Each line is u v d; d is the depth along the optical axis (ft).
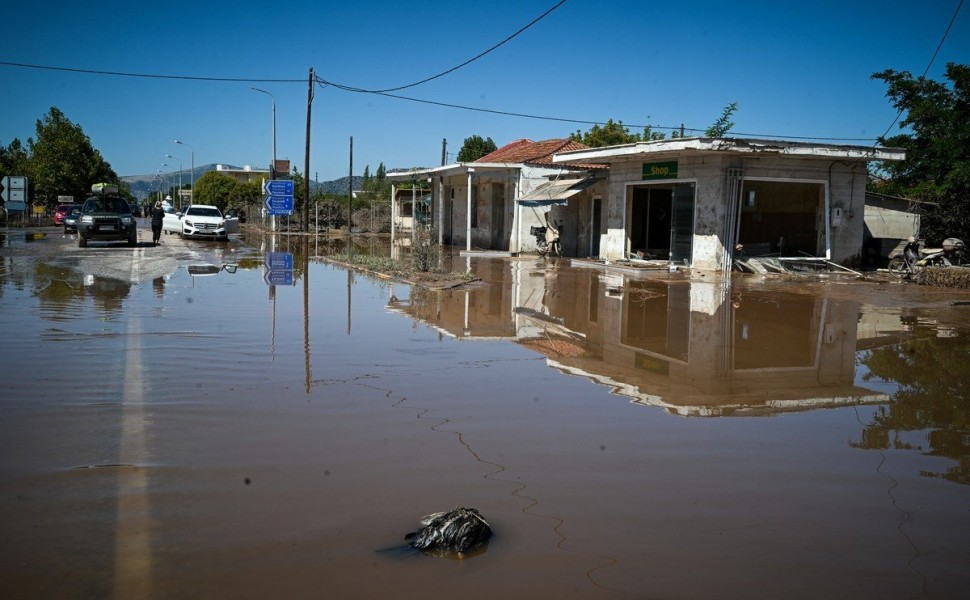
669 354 30.22
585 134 148.46
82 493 13.98
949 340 34.27
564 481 15.23
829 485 15.34
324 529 12.66
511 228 103.45
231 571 11.11
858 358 29.73
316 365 25.94
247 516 13.11
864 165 74.84
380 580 10.98
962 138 77.66
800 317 41.63
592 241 94.79
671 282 61.77
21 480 14.57
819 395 23.34
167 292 45.80
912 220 82.79
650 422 19.79
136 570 11.07
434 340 32.04
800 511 13.94
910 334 35.99
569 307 45.24
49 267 61.11
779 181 71.77
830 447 17.92
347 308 41.57
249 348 28.63
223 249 94.07
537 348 30.91
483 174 104.27
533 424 19.33
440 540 12.00
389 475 15.33
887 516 13.80
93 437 17.30
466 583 10.96
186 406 20.17
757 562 11.85
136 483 14.53
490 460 16.42
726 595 10.78
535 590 10.80
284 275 61.21
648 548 12.25
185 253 83.71
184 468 15.44
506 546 12.20
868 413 21.18
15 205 133.49
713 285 59.52
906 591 11.02
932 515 13.89
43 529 12.41
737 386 24.47
